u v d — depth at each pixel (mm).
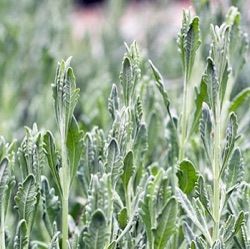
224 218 2498
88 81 5617
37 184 2131
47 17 6117
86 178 2539
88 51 6211
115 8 6652
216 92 2070
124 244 2125
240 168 2148
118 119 2109
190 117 2629
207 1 2957
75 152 2113
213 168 2100
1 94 4785
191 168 2273
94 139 2412
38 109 4516
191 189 2303
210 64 2055
